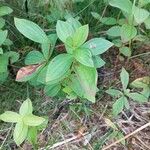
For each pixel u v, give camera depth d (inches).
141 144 11.5
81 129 11.8
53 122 11.9
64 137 11.6
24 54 13.3
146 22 11.6
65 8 13.4
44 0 13.5
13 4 14.0
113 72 13.3
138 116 12.1
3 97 12.6
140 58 13.6
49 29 13.4
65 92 11.4
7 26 13.6
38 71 11.0
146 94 11.9
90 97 9.9
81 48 9.8
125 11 11.6
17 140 9.9
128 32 11.8
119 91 11.7
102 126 11.9
